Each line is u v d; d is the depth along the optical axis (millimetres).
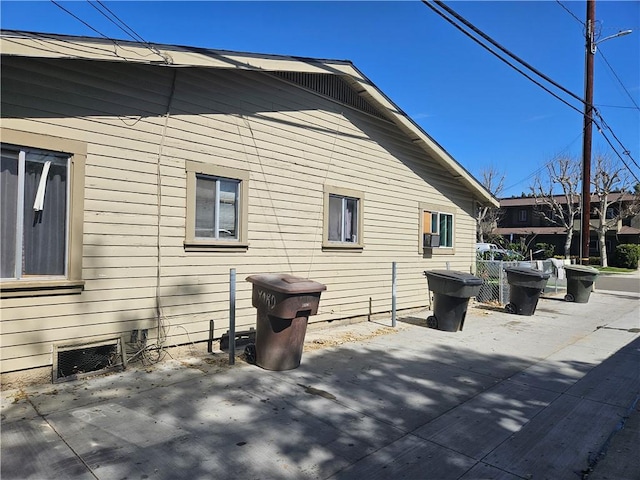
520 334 8750
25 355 4863
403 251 10609
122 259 5625
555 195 41750
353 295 9250
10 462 3334
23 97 4820
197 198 6516
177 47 5648
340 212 9016
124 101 5645
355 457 3631
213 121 6617
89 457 3449
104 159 5457
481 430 4242
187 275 6312
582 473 3508
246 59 6484
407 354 6938
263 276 6023
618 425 4449
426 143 10633
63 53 4711
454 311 8703
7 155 4789
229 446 3729
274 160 7531
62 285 5070
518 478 3406
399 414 4562
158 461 3432
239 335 6871
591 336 8750
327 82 8547
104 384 5070
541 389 5480
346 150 8984
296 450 3707
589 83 16359
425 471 3453
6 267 4777
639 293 17266
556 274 16281
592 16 16109
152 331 5949
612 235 37625
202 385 5168
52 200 5117
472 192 13234
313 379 5543
